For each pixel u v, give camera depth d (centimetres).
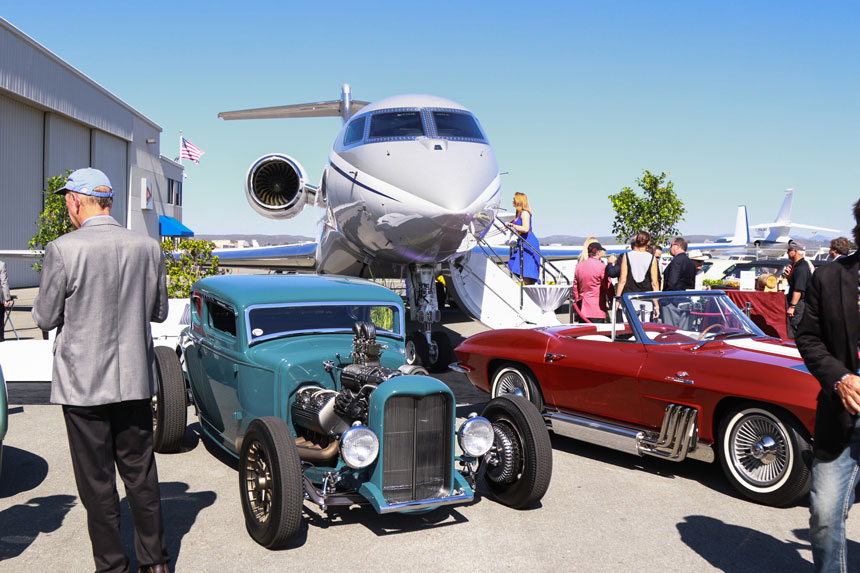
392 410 414
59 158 3322
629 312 583
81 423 348
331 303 529
